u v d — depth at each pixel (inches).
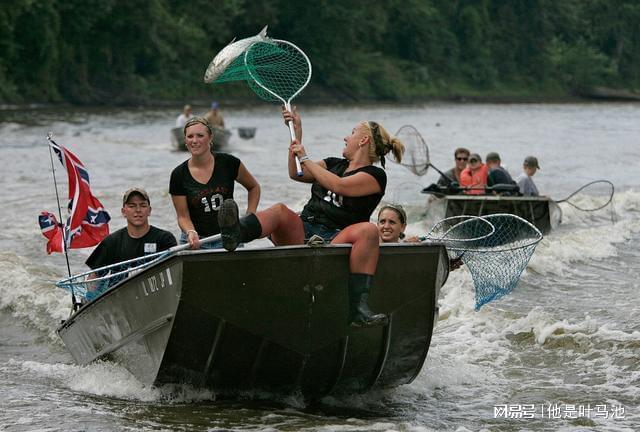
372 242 604.7
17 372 743.7
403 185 1396.4
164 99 5851.4
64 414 625.6
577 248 1238.3
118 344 678.5
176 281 601.6
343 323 629.9
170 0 6304.1
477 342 836.6
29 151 2544.3
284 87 711.1
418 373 703.1
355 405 679.7
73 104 5378.9
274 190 1770.4
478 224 810.2
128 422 609.9
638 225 1455.5
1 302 962.7
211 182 695.7
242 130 2979.8
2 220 1416.1
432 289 651.5
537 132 3878.0
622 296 997.2
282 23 7111.2
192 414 630.5
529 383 728.3
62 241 806.5
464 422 637.9
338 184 622.2
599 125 4458.7
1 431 590.2
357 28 7362.2
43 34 5108.3
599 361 772.6
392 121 4635.8
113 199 1638.8
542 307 948.6
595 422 636.1
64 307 934.4
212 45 6683.1
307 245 601.6
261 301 611.5
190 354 630.5
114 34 5664.4
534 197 1326.3
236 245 581.6
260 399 670.5
